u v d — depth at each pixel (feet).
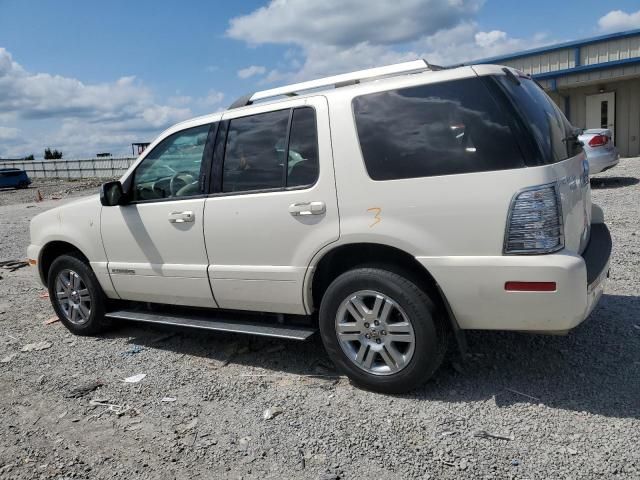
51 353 16.66
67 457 10.92
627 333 14.49
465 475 9.39
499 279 10.79
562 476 9.16
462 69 11.48
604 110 63.77
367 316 12.24
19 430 12.11
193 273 14.71
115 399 13.21
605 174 48.26
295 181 12.94
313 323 13.96
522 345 14.30
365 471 9.74
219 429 11.51
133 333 17.98
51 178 139.23
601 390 11.80
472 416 11.21
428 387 12.55
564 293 10.48
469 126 11.09
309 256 12.74
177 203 14.84
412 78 11.89
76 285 17.79
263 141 13.57
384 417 11.44
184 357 15.58
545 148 10.86
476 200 10.84
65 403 13.21
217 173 14.26
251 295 13.93
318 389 12.96
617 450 9.71
